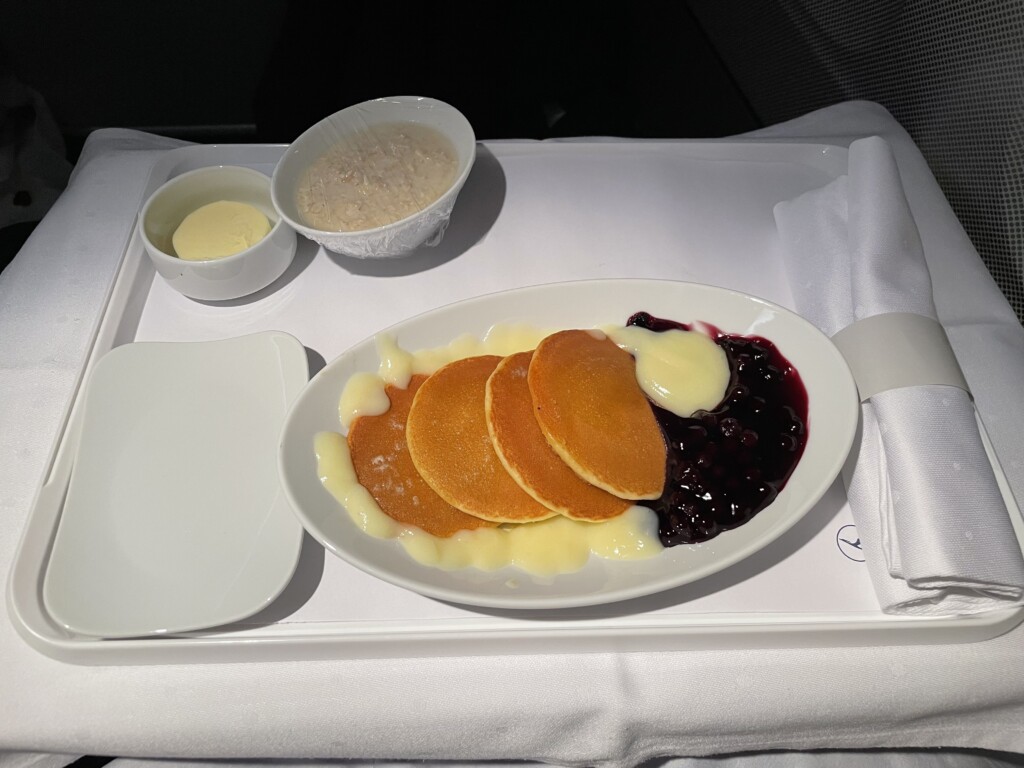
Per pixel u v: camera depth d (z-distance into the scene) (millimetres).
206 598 648
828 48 1411
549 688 644
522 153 1082
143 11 1743
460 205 1026
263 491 722
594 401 743
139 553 681
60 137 1729
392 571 650
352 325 912
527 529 705
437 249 982
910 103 1246
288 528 689
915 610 645
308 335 906
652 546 695
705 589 682
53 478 745
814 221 916
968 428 685
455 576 671
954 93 1138
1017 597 618
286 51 1618
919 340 729
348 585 698
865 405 737
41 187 1608
